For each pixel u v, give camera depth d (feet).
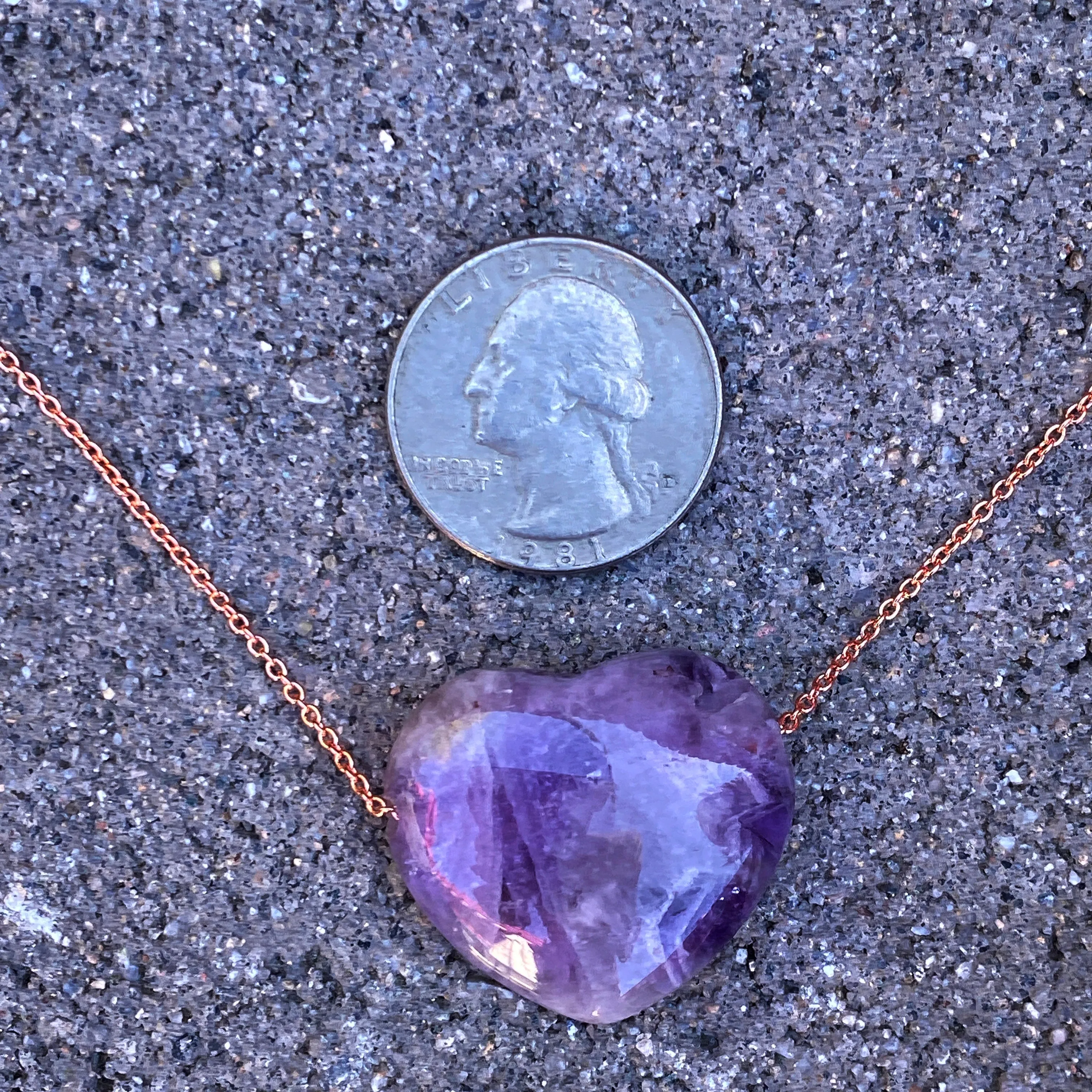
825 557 0.64
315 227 0.63
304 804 0.63
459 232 0.63
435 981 0.63
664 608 0.64
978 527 0.64
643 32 0.63
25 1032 0.63
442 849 0.61
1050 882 0.64
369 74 0.62
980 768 0.64
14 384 0.62
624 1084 0.64
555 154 0.63
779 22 0.63
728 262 0.63
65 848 0.63
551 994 0.61
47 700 0.63
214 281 0.63
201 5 0.62
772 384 0.64
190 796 0.63
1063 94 0.63
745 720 0.61
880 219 0.63
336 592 0.63
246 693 0.63
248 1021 0.63
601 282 0.62
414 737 0.61
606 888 0.61
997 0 0.63
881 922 0.64
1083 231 0.64
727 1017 0.64
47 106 0.62
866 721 0.64
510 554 0.62
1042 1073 0.64
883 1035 0.64
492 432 0.62
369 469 0.63
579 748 0.61
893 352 0.64
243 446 0.63
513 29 0.63
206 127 0.62
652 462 0.62
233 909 0.63
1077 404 0.64
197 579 0.63
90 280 0.62
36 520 0.63
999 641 0.64
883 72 0.63
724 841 0.61
